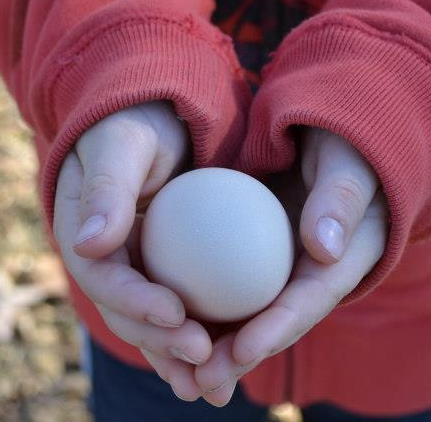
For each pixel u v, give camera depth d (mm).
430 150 278
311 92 272
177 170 287
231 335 255
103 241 240
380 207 269
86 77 292
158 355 252
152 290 242
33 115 319
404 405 411
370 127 259
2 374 638
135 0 294
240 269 254
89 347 471
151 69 272
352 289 269
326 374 414
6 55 373
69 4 314
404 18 288
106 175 251
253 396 427
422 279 374
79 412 620
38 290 696
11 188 779
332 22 291
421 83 278
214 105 279
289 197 293
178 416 453
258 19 366
